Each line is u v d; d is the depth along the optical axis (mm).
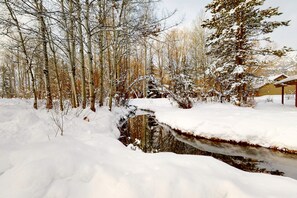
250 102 14977
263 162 5832
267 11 13164
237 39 14117
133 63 29281
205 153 6766
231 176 2850
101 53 10453
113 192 2258
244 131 7676
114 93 14484
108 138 4629
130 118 13508
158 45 16500
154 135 9273
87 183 2420
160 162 3123
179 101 15148
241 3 13008
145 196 2229
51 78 15055
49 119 5539
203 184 2453
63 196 2176
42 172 2379
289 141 6496
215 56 15977
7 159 2645
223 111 10977
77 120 6277
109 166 2807
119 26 6273
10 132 3887
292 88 30438
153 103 22953
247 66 14203
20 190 2125
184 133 9398
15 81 30141
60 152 2906
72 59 9312
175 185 2395
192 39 27953
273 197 2279
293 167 5422
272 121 7824
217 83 17594
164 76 27281
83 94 8828
